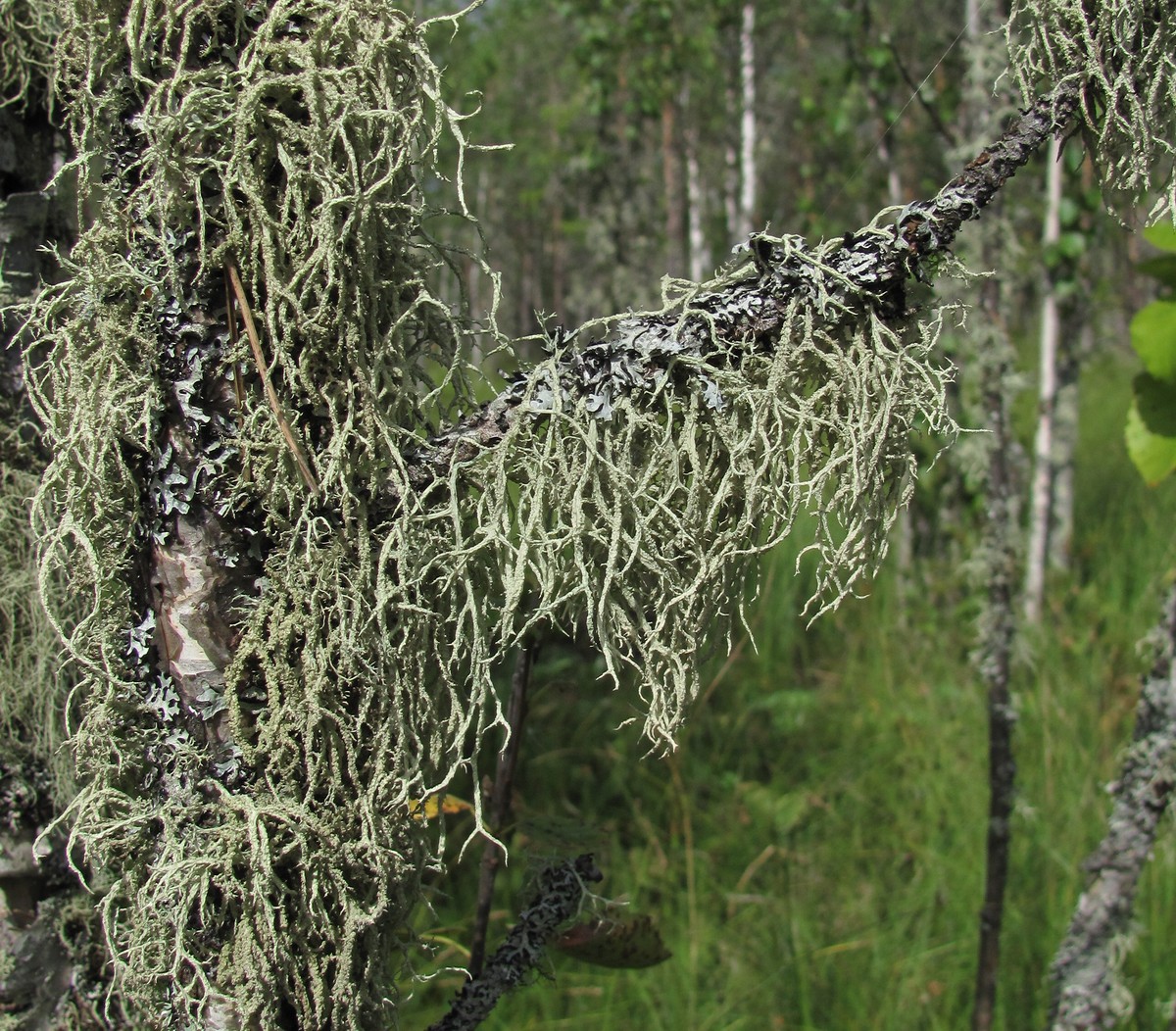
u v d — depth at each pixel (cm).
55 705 115
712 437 85
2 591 112
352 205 75
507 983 96
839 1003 250
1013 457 264
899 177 606
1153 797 165
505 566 82
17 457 115
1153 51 83
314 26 77
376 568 81
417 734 82
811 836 318
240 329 78
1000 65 256
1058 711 332
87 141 80
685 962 265
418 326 88
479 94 80
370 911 79
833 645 422
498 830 113
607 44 721
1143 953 238
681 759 340
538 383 81
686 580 86
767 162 926
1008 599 204
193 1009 81
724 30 806
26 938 114
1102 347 665
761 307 83
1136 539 471
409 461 83
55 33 112
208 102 74
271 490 78
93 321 80
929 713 363
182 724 81
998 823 201
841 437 85
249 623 79
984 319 227
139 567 81
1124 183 85
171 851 78
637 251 730
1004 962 256
